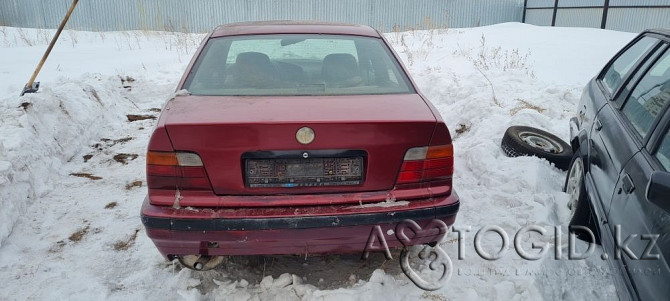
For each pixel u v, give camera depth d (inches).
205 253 97.7
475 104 237.0
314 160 94.3
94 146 215.5
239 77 117.7
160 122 95.0
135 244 131.3
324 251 99.5
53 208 153.0
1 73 334.0
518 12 812.0
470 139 210.8
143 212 95.0
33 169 164.1
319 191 95.6
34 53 429.7
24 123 180.5
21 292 110.4
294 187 94.7
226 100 106.3
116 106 269.1
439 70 333.1
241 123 90.9
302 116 95.0
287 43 131.6
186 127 91.2
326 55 127.0
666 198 72.6
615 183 104.2
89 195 163.2
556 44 439.8
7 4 687.1
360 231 95.7
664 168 85.7
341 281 112.3
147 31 586.2
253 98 107.8
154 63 392.2
